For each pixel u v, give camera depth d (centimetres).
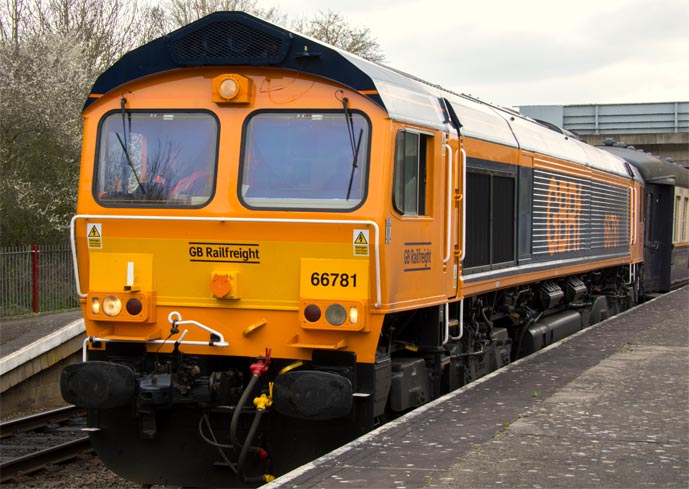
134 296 794
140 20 3388
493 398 891
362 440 723
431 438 729
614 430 752
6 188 2317
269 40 780
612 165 1842
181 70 805
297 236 766
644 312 1747
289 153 782
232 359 814
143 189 807
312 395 736
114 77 816
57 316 2045
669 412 823
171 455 823
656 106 4944
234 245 780
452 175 934
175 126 805
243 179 787
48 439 1138
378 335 759
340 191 767
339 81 771
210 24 787
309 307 758
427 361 937
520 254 1214
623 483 602
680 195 2522
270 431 804
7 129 2416
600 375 1020
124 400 772
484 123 1084
